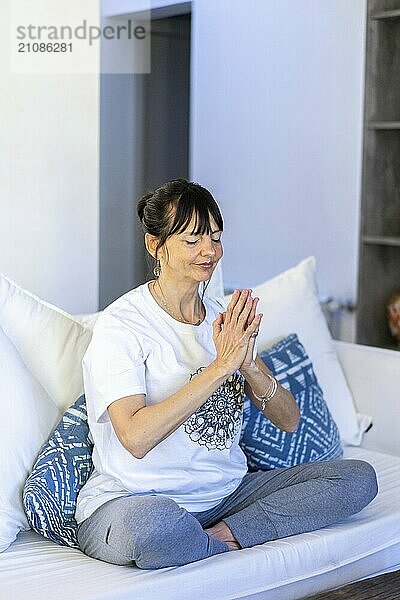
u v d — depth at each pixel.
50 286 3.61
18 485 2.52
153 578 2.24
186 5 4.34
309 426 3.07
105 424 2.51
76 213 3.64
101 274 4.08
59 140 3.56
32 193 3.52
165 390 2.49
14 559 2.38
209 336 2.60
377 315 4.66
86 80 3.61
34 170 3.51
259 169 4.94
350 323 4.74
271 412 2.67
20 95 3.45
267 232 4.97
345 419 3.35
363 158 4.47
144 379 2.46
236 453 2.66
